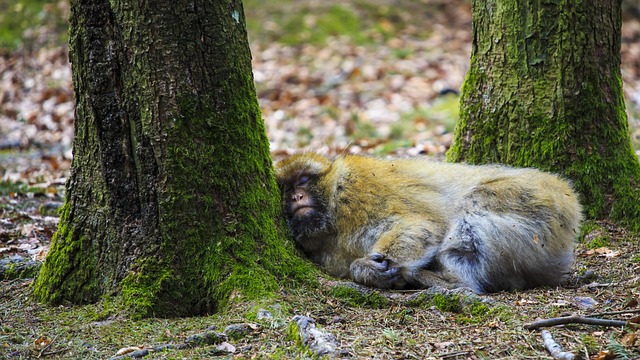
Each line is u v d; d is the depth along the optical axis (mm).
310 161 11320
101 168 9641
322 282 9969
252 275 9398
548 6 12766
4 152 24875
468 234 10984
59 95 30406
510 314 8891
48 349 8359
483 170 11516
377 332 8516
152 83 9305
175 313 9438
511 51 13070
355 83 31672
